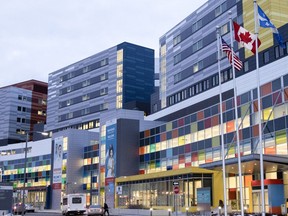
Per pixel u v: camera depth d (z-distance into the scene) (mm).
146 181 69500
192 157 66750
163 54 96188
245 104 54250
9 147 134500
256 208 45875
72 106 129250
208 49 77375
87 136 104750
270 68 53625
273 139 48156
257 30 26938
